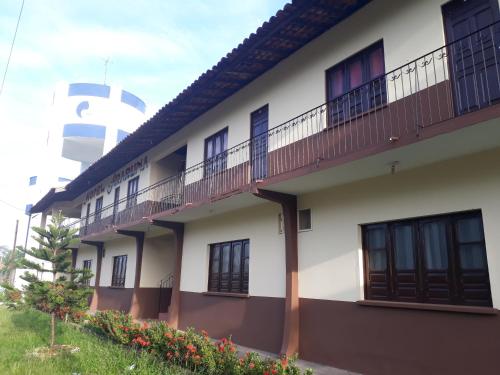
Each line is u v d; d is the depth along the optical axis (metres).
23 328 11.77
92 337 9.95
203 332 7.61
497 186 5.96
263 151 10.31
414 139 5.93
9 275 32.72
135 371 6.62
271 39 9.13
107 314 10.36
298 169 7.78
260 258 9.98
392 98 7.38
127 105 39.38
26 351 8.66
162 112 12.73
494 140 5.81
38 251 10.42
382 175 7.52
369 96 7.96
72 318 12.48
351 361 7.38
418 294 6.82
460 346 5.97
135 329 8.65
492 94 6.21
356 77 8.32
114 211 18.67
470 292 6.19
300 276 8.73
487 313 5.73
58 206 27.16
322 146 8.54
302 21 8.58
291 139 9.40
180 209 11.43
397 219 7.20
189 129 13.74
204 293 11.79
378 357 6.98
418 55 7.14
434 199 6.68
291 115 9.58
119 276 18.28
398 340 6.74
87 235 19.45
